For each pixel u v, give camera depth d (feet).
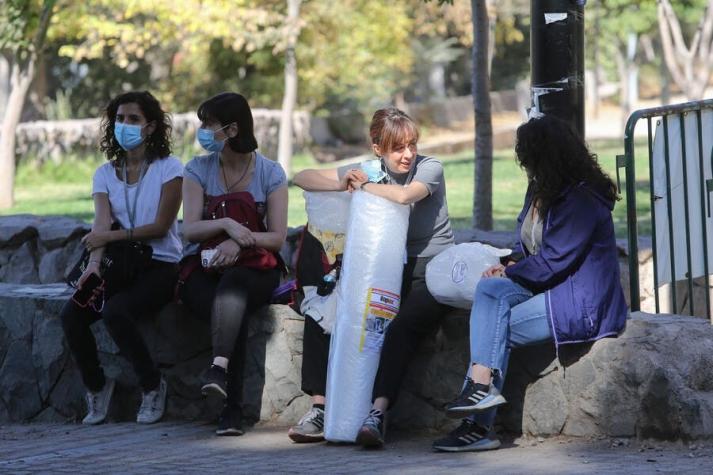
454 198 122.01
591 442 40.16
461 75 317.01
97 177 48.60
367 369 41.52
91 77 244.22
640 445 39.22
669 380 38.78
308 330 43.34
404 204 41.88
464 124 267.80
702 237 47.96
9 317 50.90
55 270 70.79
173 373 47.96
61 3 150.00
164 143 48.39
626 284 61.00
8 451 42.63
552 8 49.83
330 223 43.37
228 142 45.32
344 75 213.25
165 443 43.06
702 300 56.44
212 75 221.05
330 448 41.50
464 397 38.93
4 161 133.59
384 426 41.11
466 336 42.57
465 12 196.34
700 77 147.13
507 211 110.11
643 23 208.33
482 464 37.70
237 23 150.61
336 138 237.45
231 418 44.42
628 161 43.50
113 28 151.02
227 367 43.91
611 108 327.47
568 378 40.70
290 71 157.38
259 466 38.19
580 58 50.24
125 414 49.03
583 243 38.86
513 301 39.63
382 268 41.70
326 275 42.96
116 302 46.47
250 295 44.62
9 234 71.46
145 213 47.67
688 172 46.98
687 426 38.52
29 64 134.00
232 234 44.50
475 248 41.60
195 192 45.75
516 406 41.75
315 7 188.14
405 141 41.98
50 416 50.24
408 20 202.59
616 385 39.73
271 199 45.96
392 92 264.52
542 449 39.91
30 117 218.59
